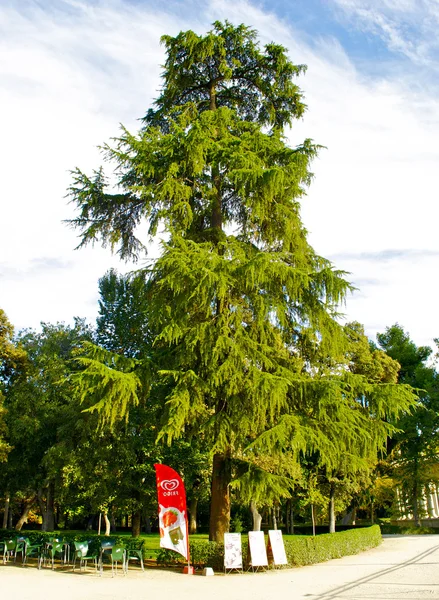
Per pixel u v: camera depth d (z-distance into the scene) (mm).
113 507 25062
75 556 14852
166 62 16828
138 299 16594
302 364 15430
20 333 32938
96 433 20766
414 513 38281
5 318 25969
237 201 17094
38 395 27609
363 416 13250
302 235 15969
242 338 13539
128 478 21719
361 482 31094
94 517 42000
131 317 27484
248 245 15500
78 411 21938
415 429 37250
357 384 13531
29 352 31641
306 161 14664
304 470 27812
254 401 12695
